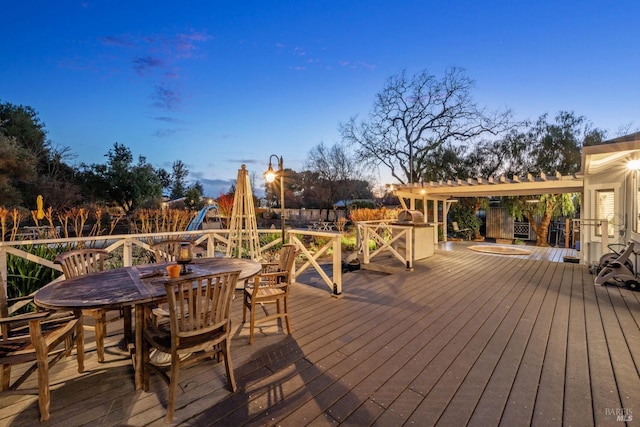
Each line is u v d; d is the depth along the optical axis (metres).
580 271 5.92
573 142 12.38
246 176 4.69
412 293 4.41
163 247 3.65
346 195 23.34
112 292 2.08
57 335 1.94
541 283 4.98
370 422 1.71
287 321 2.96
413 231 6.48
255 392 2.01
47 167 18.77
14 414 1.79
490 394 1.96
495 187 7.86
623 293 4.36
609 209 6.43
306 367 2.32
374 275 5.73
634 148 3.91
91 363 2.39
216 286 1.96
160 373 1.92
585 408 1.81
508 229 14.06
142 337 2.04
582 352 2.54
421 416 1.76
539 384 2.07
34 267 3.76
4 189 12.47
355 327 3.12
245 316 3.35
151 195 22.69
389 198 22.72
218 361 2.40
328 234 4.32
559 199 11.39
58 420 1.74
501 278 5.34
